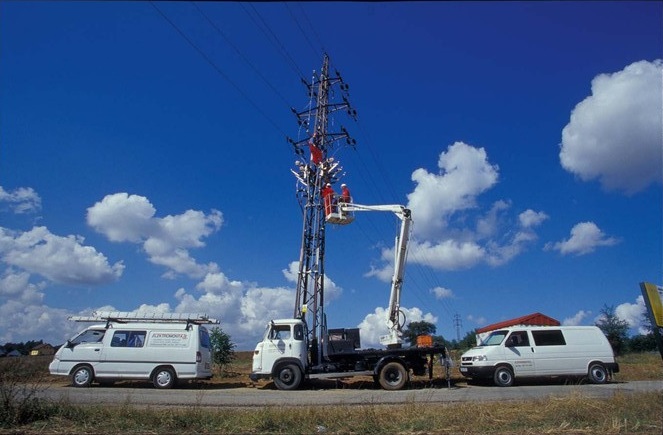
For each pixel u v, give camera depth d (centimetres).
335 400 1474
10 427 914
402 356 1945
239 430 927
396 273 2073
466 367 2002
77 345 1873
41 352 2202
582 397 1169
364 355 1950
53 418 979
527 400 1250
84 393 1606
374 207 2159
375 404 1319
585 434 875
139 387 1894
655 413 980
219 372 2506
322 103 2541
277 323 1958
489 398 1464
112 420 980
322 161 2348
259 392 1777
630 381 2036
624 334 4741
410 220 2109
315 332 2081
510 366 1925
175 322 1925
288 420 977
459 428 938
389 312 2052
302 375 1897
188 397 1541
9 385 1032
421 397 1523
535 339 1967
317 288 2169
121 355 1856
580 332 1988
